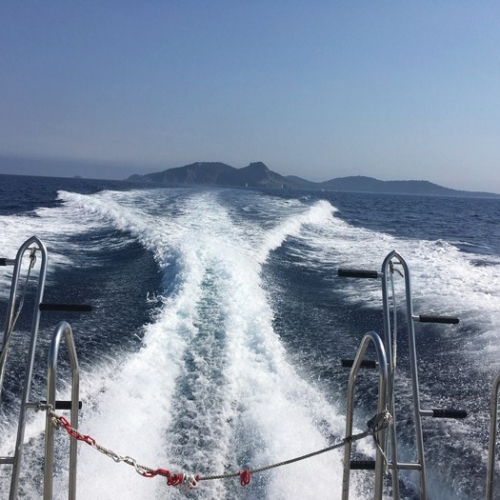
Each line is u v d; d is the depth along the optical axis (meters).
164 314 8.72
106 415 5.75
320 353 7.86
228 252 13.06
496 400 2.82
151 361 7.03
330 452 5.41
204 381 6.55
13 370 6.72
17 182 56.12
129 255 13.80
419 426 3.07
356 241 18.14
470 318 9.38
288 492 4.80
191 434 5.54
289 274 12.62
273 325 8.87
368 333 2.68
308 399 6.43
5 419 5.61
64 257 13.42
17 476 2.62
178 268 11.32
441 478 5.13
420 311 9.90
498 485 4.95
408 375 7.27
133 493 4.65
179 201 26.92
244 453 5.31
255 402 6.19
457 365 7.55
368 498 4.83
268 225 18.56
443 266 13.82
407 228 25.05
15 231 16.62
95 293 10.42
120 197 28.45
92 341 7.79
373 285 11.72
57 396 6.18
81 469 4.90
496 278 12.64
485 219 37.56
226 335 7.95
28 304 9.59
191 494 4.71
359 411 6.20
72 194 30.91
